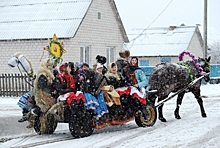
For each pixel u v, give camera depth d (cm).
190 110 1603
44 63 1055
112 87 1112
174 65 1311
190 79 1349
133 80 1181
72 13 2497
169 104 1838
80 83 1065
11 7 2736
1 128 1123
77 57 2436
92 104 1060
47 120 1084
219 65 3634
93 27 2578
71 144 978
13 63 1092
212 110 1584
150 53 4266
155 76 1277
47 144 980
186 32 4438
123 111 1144
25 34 2461
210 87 2822
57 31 2395
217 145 945
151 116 1229
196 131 1121
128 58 1217
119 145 964
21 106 1095
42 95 1036
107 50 2762
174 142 985
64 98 1028
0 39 2498
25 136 1097
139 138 1043
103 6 2664
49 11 2584
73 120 1045
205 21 2952
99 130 1187
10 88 2242
